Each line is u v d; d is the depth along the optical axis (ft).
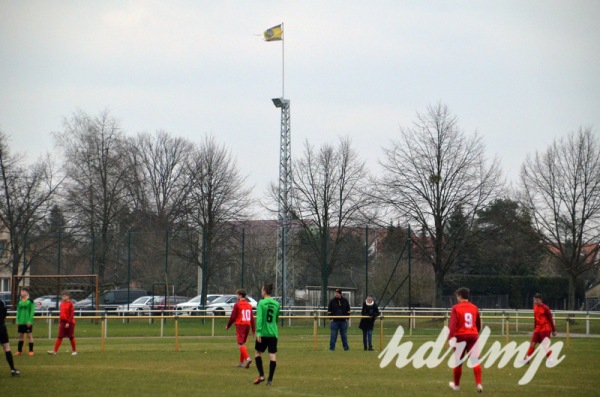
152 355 152.97
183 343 195.93
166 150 444.55
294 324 284.82
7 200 321.52
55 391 98.22
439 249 306.14
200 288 376.89
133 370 123.85
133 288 415.03
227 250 335.06
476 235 318.86
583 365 141.08
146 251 340.59
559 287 458.91
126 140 410.11
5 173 322.55
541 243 329.93
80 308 309.22
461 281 445.37
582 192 318.04
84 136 365.81
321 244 311.06
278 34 327.88
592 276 500.74
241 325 130.82
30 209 327.06
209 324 282.15
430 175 304.91
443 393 100.01
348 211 310.45
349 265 320.91
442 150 306.35
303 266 352.49
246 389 101.96
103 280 321.11
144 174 435.12
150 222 412.77
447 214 306.14
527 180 325.83
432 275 424.05
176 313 283.38
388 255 402.31
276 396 95.50
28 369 124.67
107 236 334.44
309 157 325.83
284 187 295.28
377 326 274.16
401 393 99.45
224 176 351.46
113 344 190.90
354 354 159.53
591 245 330.34
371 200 309.63
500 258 454.81
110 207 347.97
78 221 351.25
